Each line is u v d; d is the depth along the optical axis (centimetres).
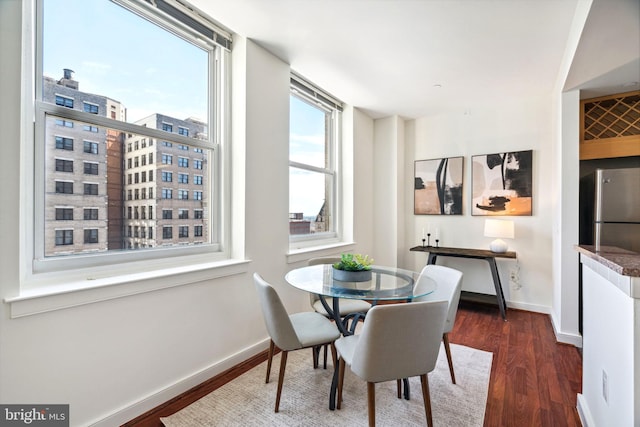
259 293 176
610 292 132
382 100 368
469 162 399
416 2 193
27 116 143
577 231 270
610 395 130
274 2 195
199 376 203
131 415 167
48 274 149
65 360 143
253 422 165
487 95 351
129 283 165
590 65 229
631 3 161
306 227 346
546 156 351
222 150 241
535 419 169
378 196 439
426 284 200
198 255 222
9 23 126
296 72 297
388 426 162
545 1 190
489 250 378
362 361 140
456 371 221
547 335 288
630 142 270
